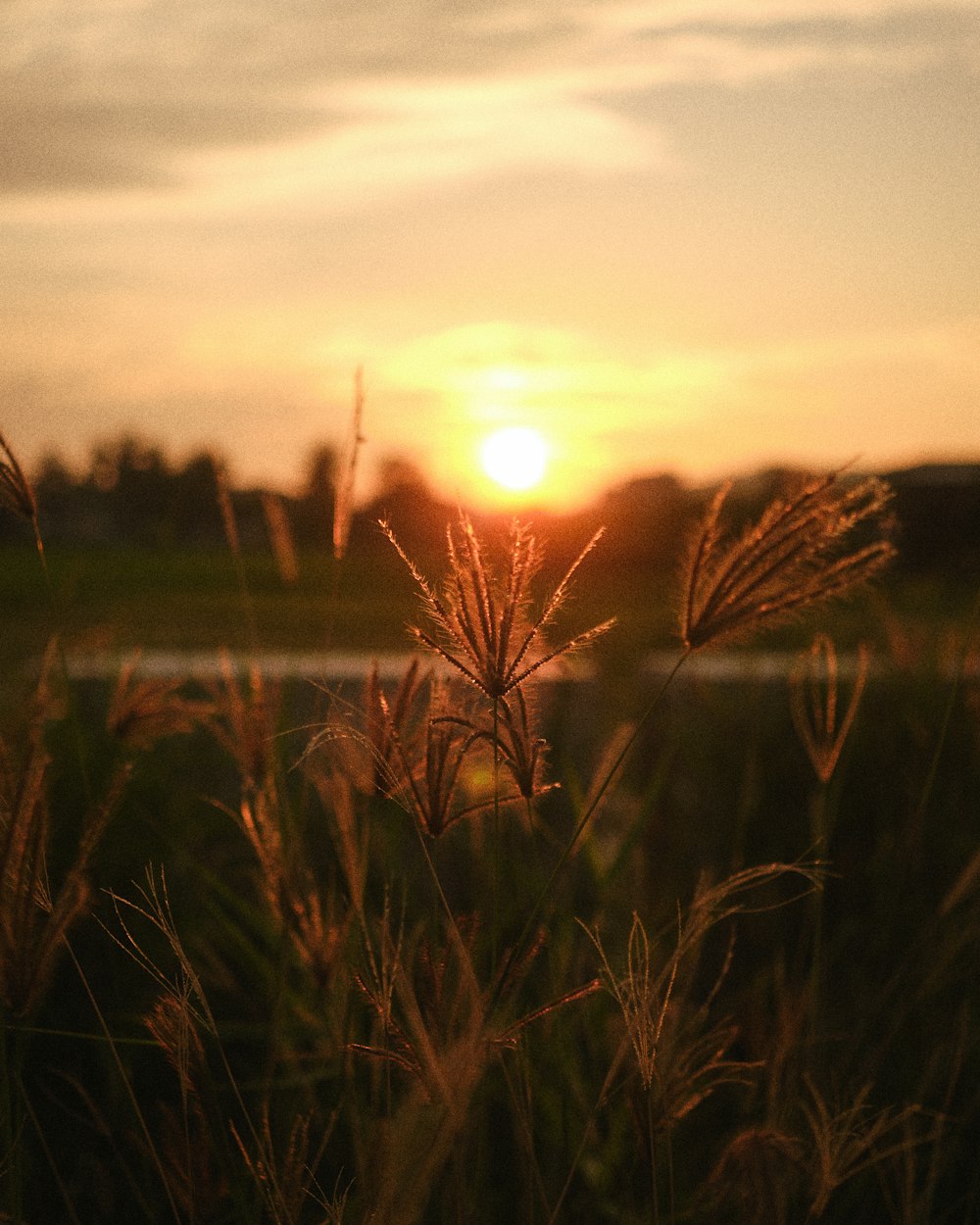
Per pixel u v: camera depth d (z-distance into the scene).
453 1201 0.75
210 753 1.27
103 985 0.93
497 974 0.60
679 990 0.87
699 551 0.61
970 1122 0.92
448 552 0.58
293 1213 0.64
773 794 1.28
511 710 0.60
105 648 1.33
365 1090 0.80
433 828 0.59
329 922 0.73
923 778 1.22
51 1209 0.83
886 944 1.00
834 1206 0.84
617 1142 0.83
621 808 1.37
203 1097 0.66
